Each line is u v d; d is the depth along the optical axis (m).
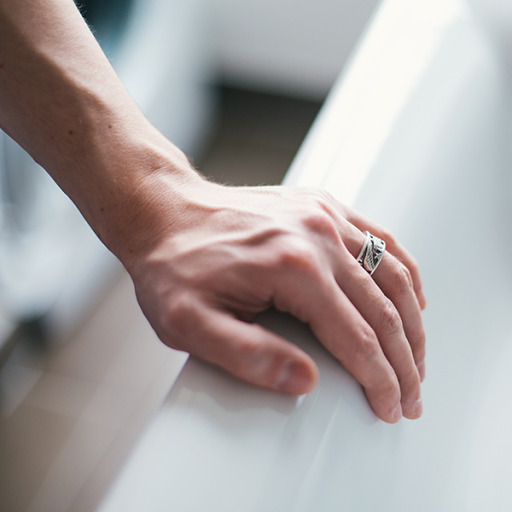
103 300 1.14
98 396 1.02
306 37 1.18
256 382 0.45
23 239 0.92
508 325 0.70
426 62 0.67
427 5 0.73
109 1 1.01
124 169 0.50
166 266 0.47
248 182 1.28
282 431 0.45
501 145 0.71
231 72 1.28
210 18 1.18
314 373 0.45
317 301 0.45
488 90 0.71
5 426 0.99
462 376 0.63
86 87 0.51
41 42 0.51
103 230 0.50
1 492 0.92
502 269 0.70
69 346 1.08
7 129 0.53
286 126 1.33
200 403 0.45
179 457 0.43
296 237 0.45
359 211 0.55
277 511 0.44
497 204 0.70
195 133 1.29
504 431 0.64
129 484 0.43
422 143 0.62
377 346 0.46
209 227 0.47
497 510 0.59
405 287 0.49
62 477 0.93
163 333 0.47
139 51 1.04
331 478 0.47
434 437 0.58
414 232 0.59
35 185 0.92
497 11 0.74
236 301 0.46
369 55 0.68
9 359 1.02
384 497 0.51
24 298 0.95
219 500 0.42
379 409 0.48
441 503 0.57
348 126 0.61
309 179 0.57
